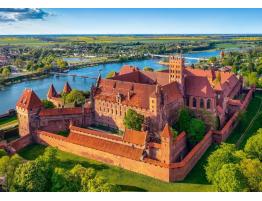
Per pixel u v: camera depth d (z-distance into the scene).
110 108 182.25
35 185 107.31
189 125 160.88
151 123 168.25
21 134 174.00
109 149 143.75
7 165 120.06
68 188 106.88
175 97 177.88
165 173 131.00
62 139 156.50
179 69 181.12
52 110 174.50
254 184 110.38
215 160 122.88
